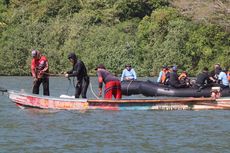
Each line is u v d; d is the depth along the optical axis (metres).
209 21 172.12
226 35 173.75
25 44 173.00
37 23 179.00
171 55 169.12
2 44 176.12
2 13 193.38
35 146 37.72
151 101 58.50
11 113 55.62
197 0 173.25
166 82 69.62
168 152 36.22
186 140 40.44
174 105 59.47
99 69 60.44
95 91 91.50
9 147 37.34
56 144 38.50
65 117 52.28
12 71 170.62
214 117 53.56
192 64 172.12
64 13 187.88
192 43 172.75
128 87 69.31
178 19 177.75
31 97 58.34
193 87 65.94
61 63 169.88
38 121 49.62
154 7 191.38
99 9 188.38
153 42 176.12
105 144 38.69
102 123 48.62
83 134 42.66
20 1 198.38
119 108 58.12
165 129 45.59
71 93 86.81
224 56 172.00
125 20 189.88
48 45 173.75
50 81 127.06
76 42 173.25
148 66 170.38
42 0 194.88
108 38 174.50
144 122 49.59
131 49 171.12
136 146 38.03
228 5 169.75
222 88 65.19
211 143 39.34
